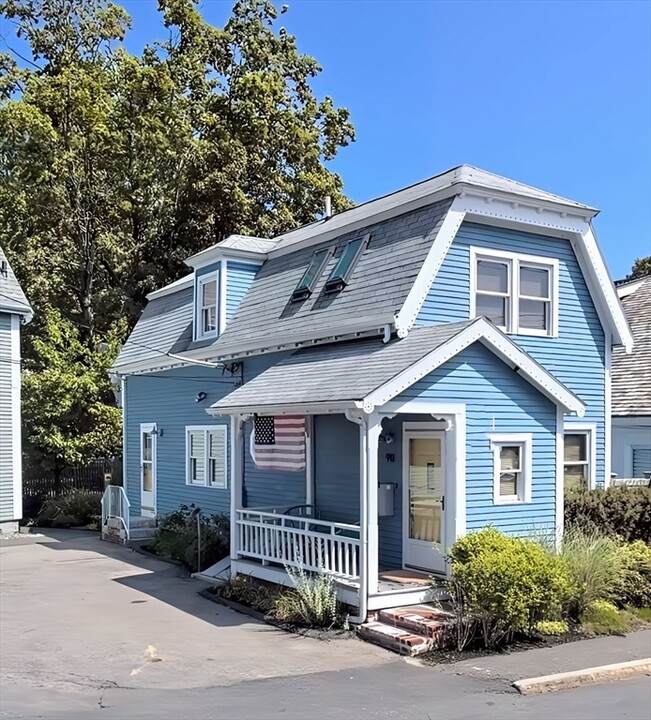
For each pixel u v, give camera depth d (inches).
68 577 587.5
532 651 366.9
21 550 741.3
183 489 758.5
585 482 577.0
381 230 559.2
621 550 467.5
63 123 1143.0
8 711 277.4
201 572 589.0
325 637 397.7
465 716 271.6
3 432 864.3
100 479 1051.3
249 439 637.3
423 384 425.1
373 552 408.5
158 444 815.7
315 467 554.3
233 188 1200.8
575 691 310.2
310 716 270.8
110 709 280.1
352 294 536.1
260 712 275.9
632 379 725.9
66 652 370.3
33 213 1170.6
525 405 465.1
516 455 464.4
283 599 441.7
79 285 1242.6
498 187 518.9
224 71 1347.2
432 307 497.4
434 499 464.8
